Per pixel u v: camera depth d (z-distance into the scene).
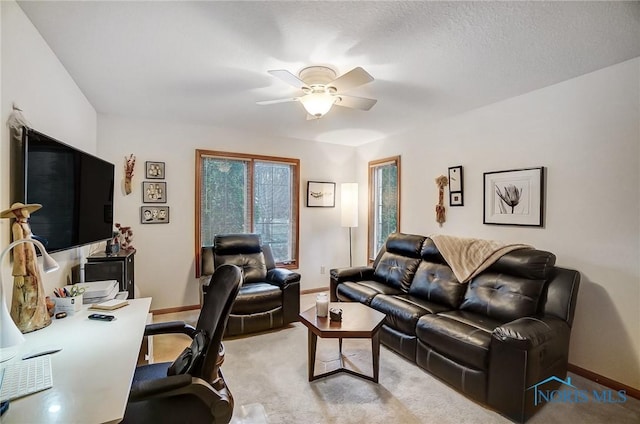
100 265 2.61
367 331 2.12
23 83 1.66
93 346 1.30
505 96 2.89
